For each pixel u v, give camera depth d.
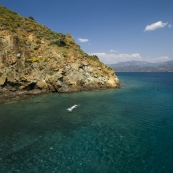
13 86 45.53
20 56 49.97
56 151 19.05
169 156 17.94
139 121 28.19
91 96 48.44
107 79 65.75
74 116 30.59
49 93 51.47
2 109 33.91
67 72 55.75
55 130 24.53
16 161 17.22
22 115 30.56
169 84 84.31
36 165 16.58
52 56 56.16
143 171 15.63
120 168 16.09
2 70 44.41
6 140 21.41
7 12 66.12
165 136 22.53
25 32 59.25
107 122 27.75
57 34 73.88
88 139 21.84
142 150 19.12
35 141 21.25
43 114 31.33
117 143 20.75
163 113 32.47
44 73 52.53
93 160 17.36
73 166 16.42
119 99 44.97
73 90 55.56
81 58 62.16
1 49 47.03
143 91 59.09
